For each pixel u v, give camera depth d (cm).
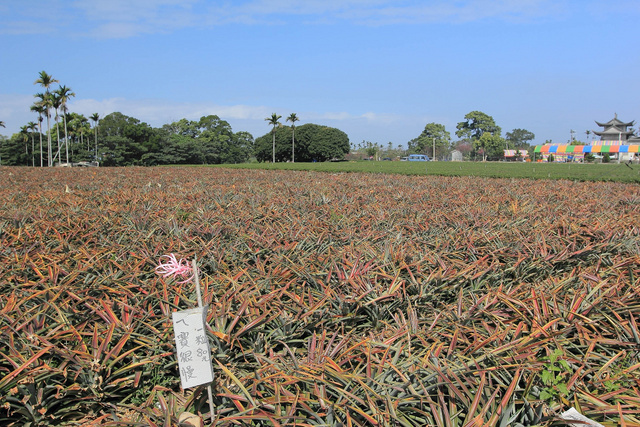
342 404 309
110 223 829
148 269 580
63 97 7338
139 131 9869
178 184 1895
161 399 334
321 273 543
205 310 311
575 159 10869
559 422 290
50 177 2542
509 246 670
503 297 462
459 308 458
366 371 347
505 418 294
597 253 671
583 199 1325
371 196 1338
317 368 346
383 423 293
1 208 1012
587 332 407
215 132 13150
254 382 337
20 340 379
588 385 348
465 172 4138
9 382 330
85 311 441
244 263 619
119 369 368
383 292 491
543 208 1078
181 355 301
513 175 3500
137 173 3177
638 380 334
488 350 372
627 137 12544
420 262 568
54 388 352
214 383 353
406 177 2902
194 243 678
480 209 1027
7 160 9475
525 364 342
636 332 397
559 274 636
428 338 418
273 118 10725
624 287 529
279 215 921
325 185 1858
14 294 437
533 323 404
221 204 1113
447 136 18125
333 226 821
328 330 456
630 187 1973
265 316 414
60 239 672
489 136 15688
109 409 365
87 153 9288
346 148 11412
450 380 336
